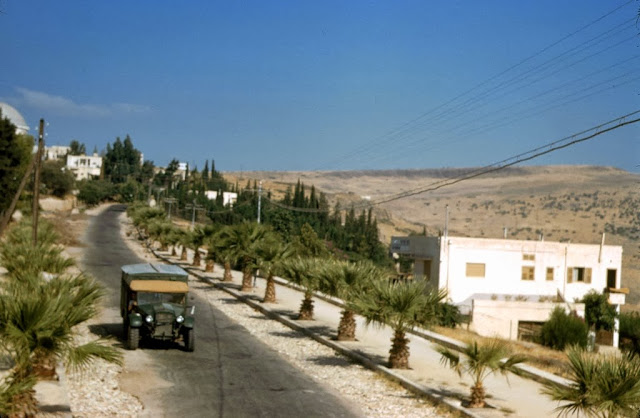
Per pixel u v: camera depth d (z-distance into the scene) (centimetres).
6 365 1609
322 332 2653
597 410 1137
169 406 1497
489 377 1900
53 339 1263
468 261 4841
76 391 1541
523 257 4959
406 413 1548
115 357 1331
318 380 1870
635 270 15112
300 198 15012
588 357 1206
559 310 3925
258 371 1934
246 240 3981
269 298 3525
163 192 16488
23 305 1233
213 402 1552
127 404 1484
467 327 3903
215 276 4878
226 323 2875
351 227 14050
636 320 5038
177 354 2103
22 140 8944
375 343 2442
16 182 7656
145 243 7938
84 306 1361
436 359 2155
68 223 9844
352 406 1603
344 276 2441
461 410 1522
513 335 4100
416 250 5084
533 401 1627
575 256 5091
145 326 2153
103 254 6156
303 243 7394
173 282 2231
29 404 1219
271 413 1489
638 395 1112
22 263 2977
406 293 1923
